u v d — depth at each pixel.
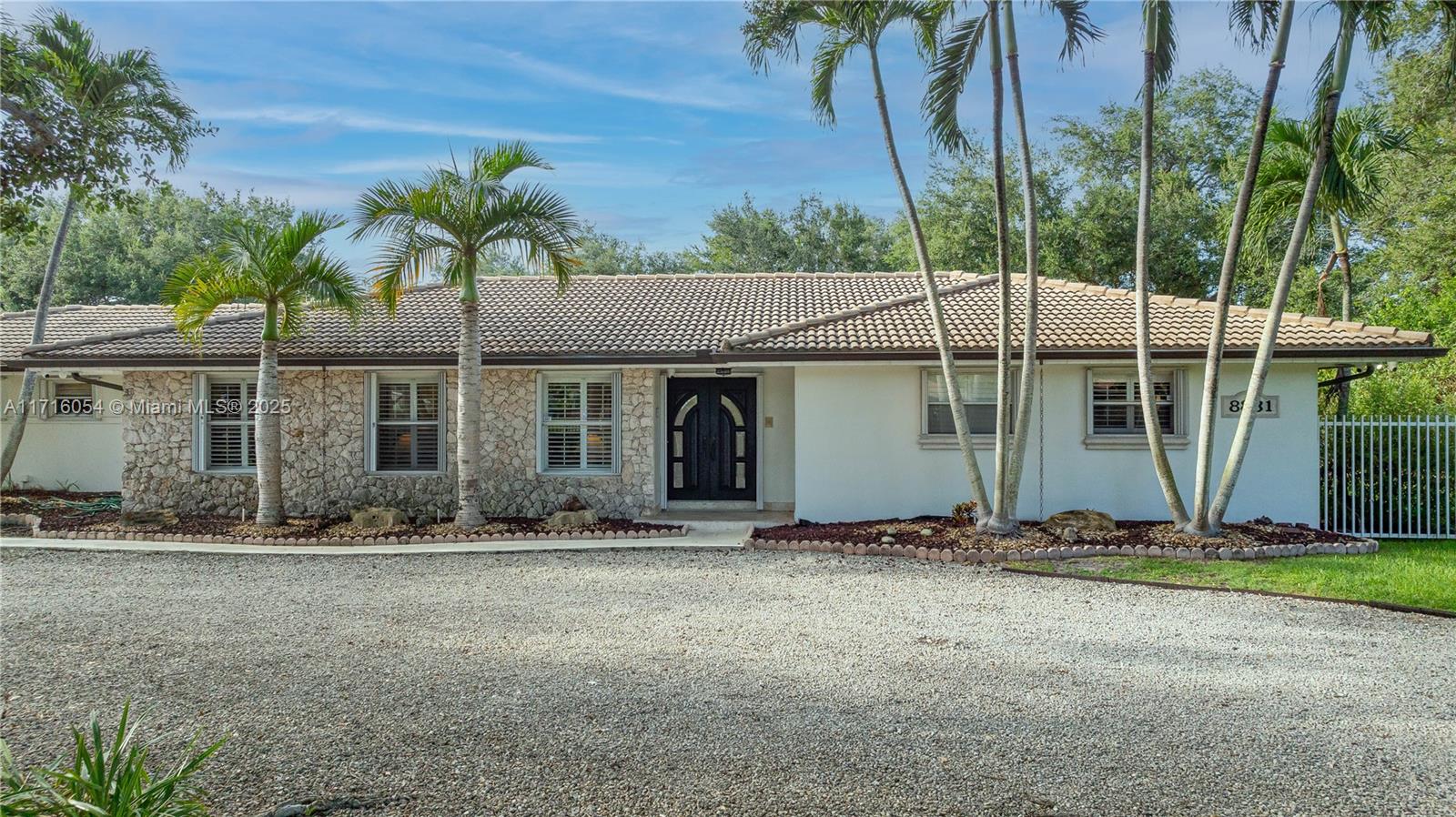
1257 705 6.35
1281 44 11.16
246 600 9.93
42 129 7.46
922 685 6.80
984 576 10.99
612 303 18.00
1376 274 27.08
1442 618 8.92
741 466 16.58
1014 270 30.91
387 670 7.21
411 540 13.64
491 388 15.66
